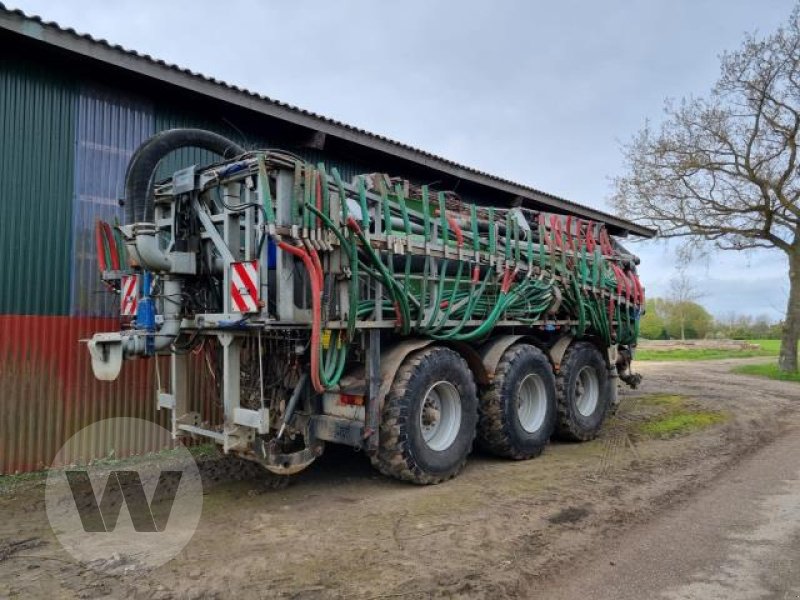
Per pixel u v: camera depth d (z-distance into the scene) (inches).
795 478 222.8
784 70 605.0
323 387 175.8
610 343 312.0
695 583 134.3
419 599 123.0
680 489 204.5
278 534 157.9
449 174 397.4
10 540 156.2
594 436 288.5
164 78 250.7
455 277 222.8
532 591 129.8
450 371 211.5
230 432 175.2
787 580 135.9
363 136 335.0
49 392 231.8
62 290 238.1
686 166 646.5
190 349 195.2
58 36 221.1
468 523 166.1
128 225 176.4
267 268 168.1
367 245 182.9
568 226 286.2
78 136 244.1
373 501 187.0
